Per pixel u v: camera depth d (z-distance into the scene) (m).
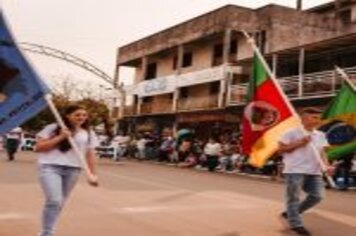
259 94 9.09
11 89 6.83
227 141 32.19
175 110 41.19
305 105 28.58
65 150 6.86
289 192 8.95
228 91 34.47
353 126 10.93
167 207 11.59
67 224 9.07
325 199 14.68
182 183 17.75
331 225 10.07
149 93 45.59
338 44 27.53
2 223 8.98
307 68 31.05
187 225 9.47
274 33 36.34
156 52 45.56
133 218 9.97
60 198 6.81
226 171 26.88
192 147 30.61
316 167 8.88
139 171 23.19
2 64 6.83
